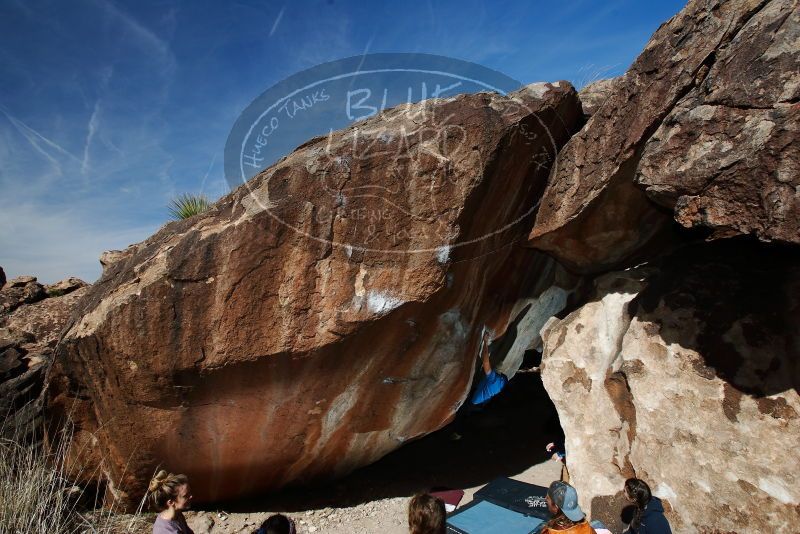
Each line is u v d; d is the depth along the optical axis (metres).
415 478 5.12
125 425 3.98
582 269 4.61
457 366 4.37
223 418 3.96
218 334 3.65
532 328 5.14
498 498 4.25
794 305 3.42
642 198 3.82
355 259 3.65
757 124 2.54
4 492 3.85
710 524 3.29
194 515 4.44
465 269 3.88
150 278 3.68
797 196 2.37
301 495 4.83
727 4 2.89
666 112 3.13
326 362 3.82
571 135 4.17
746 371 3.41
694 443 3.46
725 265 3.84
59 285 7.30
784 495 3.08
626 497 3.72
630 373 3.83
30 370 4.86
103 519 4.23
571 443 4.14
